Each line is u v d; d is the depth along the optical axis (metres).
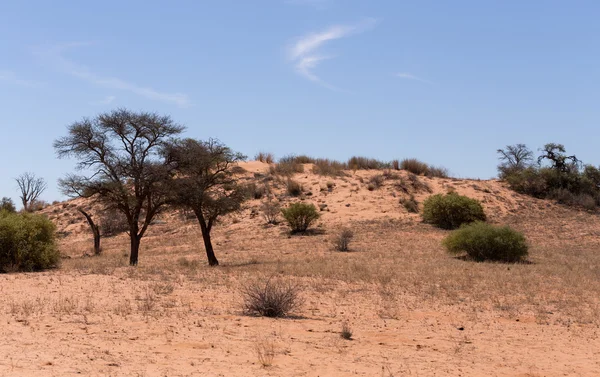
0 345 9.09
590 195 52.03
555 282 21.23
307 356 9.70
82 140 26.80
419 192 49.00
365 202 46.50
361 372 8.84
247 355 9.52
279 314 13.57
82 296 15.41
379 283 20.03
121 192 27.08
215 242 38.75
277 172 53.31
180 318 12.51
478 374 9.13
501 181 55.50
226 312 13.67
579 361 10.29
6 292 15.78
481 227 30.84
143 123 27.03
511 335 12.44
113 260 29.50
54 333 10.32
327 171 53.03
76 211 52.19
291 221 40.06
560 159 54.06
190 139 28.53
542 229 42.09
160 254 35.25
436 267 25.56
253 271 23.47
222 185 30.50
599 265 28.03
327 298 16.75
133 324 11.61
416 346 11.03
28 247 23.22
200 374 8.14
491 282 20.59
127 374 7.85
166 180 27.73
